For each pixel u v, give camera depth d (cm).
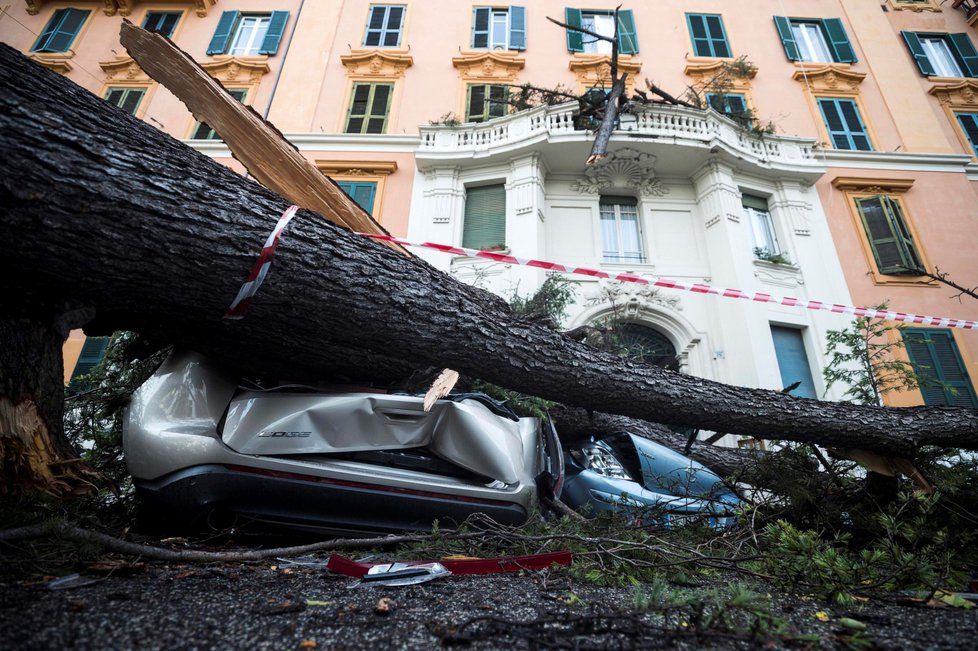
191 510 213
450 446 271
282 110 1232
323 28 1348
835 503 332
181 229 186
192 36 1348
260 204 216
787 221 1084
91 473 201
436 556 214
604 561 191
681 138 1038
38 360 188
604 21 1396
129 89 1227
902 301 1024
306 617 114
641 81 1290
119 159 178
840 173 1171
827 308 332
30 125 160
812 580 177
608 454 414
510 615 121
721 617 116
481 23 1371
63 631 92
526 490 269
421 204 1095
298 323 230
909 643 109
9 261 167
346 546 207
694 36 1366
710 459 503
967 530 280
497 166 1107
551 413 449
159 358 331
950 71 1388
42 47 1262
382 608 120
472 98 1260
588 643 102
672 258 1041
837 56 1352
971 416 342
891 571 188
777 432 332
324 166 1136
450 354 260
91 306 197
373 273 234
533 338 284
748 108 1248
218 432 231
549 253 1043
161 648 90
